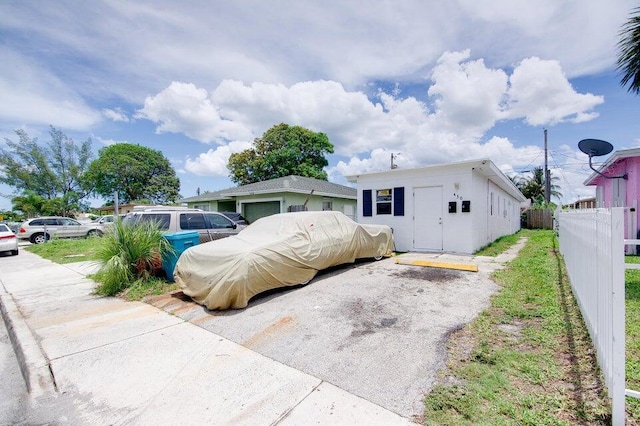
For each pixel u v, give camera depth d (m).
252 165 27.39
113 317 4.18
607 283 2.06
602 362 2.20
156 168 40.47
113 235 5.82
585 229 3.11
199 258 4.76
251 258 4.38
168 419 2.04
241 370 2.65
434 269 6.44
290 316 3.92
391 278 5.73
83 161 33.97
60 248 13.02
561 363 2.50
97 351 3.12
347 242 6.41
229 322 3.81
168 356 2.97
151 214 7.31
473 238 8.59
